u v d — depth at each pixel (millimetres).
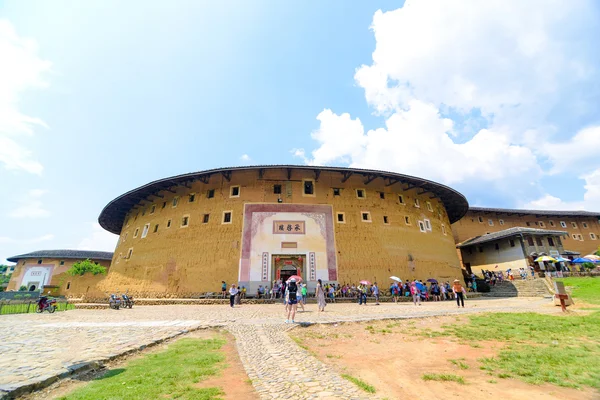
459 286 15906
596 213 40500
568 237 39688
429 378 5609
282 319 11328
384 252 24172
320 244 23141
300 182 25266
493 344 7883
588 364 6051
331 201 24938
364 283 18781
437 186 27578
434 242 27953
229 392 4656
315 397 4344
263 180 25172
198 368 5801
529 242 29609
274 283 21734
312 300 19688
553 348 7230
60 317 12945
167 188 27234
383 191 26781
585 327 9062
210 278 22156
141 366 5938
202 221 24453
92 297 24031
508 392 5023
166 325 10188
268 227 23328
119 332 9000
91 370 5691
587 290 17844
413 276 24531
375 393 4777
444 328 9820
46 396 4535
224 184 25516
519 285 24719
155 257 25203
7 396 4273
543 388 5141
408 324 10484
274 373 5453
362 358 6875
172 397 4426
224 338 8617
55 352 6652
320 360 6656
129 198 29562
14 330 9461
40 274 39750
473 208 38312
